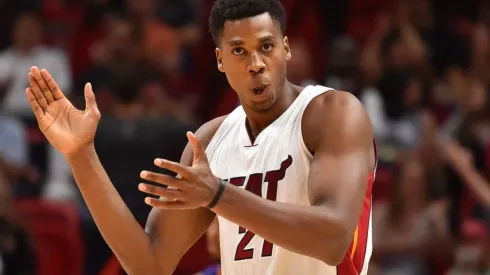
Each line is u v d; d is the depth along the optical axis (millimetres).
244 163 7602
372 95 19078
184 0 22734
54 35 22266
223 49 7211
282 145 7434
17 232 14812
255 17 7070
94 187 7422
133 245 7609
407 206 15953
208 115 20625
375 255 15852
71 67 21266
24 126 18109
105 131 16031
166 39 20922
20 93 19266
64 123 7363
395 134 18703
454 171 17391
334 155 7023
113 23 20438
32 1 21828
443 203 16547
